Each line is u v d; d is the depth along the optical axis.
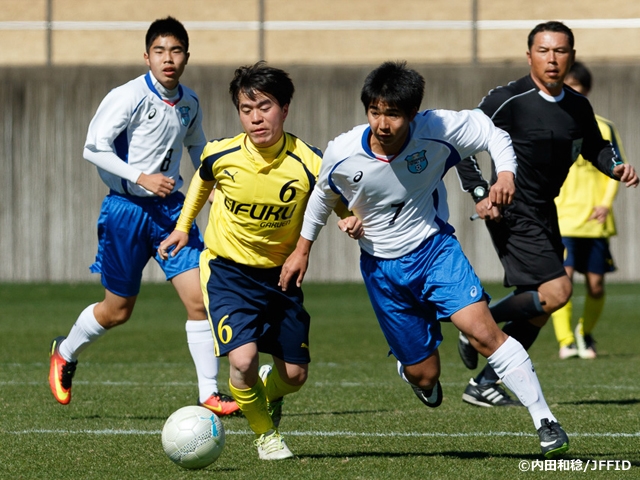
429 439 18.56
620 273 62.78
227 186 16.81
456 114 16.36
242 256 17.06
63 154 65.62
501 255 22.22
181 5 77.12
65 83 65.81
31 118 65.81
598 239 33.06
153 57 21.86
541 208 21.80
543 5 73.94
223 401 21.70
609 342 38.59
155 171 22.30
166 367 30.98
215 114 65.81
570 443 17.95
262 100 15.97
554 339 40.72
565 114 21.42
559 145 21.42
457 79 64.44
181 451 15.36
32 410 22.14
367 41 75.38
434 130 15.88
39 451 17.34
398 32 74.94
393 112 14.84
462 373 29.88
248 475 15.26
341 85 65.31
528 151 21.48
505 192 15.91
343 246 64.25
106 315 22.14
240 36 76.00
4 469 15.83
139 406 22.81
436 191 16.78
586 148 22.11
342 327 43.84
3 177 65.75
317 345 37.56
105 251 22.05
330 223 64.25
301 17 76.31
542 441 15.62
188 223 18.14
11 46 77.31
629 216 62.41
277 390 18.03
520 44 73.69
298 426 20.16
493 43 74.12
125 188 21.75
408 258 16.69
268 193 16.62
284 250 17.27
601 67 63.47
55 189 65.56
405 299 17.05
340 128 65.38
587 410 21.80
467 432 19.31
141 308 52.50
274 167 16.56
